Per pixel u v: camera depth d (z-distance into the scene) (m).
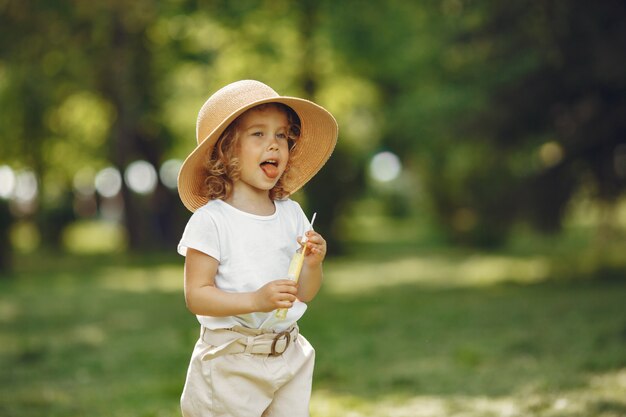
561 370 5.88
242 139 3.09
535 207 12.98
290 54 19.56
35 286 15.00
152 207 24.94
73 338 8.70
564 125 12.49
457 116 12.48
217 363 3.02
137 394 5.73
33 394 5.81
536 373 5.83
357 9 17.27
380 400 5.29
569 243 20.92
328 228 22.08
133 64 17.22
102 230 40.03
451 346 7.28
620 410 4.68
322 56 19.88
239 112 3.01
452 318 9.27
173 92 19.58
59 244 26.89
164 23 16.66
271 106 3.13
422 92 14.34
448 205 24.08
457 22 12.20
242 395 3.01
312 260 3.13
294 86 20.17
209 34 18.17
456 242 24.84
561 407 4.79
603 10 10.95
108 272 17.92
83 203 37.59
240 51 18.42
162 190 24.47
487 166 13.16
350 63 20.14
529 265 16.95
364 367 6.47
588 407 4.75
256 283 3.02
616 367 5.86
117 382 6.23
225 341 3.02
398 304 11.23
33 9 15.35
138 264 20.02
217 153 3.12
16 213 17.81
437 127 12.92
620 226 14.12
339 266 19.20
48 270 18.61
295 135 3.36
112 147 23.22
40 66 16.59
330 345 7.65
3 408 5.35
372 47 18.11
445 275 16.19
